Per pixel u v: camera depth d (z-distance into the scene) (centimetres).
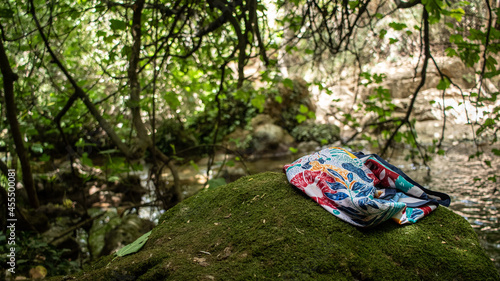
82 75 494
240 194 241
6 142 448
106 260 221
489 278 185
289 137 974
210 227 221
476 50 351
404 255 194
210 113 998
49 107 471
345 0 369
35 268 341
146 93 400
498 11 308
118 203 598
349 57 989
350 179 222
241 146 922
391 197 225
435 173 640
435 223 216
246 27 343
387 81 968
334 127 956
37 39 385
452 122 845
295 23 414
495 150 393
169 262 191
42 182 611
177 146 945
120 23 329
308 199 223
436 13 271
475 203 504
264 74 416
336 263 182
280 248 189
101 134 722
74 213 552
